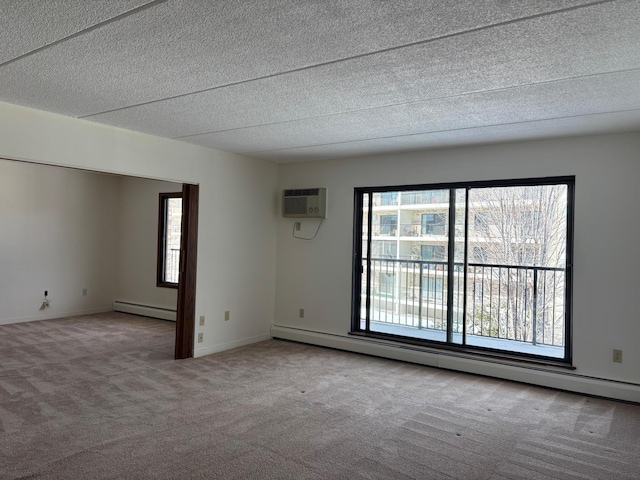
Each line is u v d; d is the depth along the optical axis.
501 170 4.26
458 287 5.16
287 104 3.16
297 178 5.60
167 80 2.73
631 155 3.71
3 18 1.95
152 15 1.92
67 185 6.96
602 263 3.79
